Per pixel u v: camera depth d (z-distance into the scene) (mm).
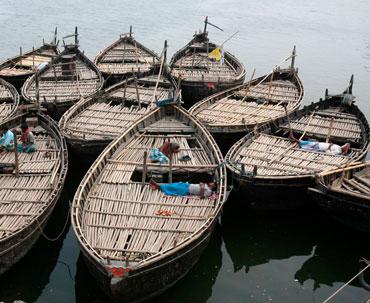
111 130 25625
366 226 19562
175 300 17219
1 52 49469
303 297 17750
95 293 17172
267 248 20562
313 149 24141
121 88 31703
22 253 17391
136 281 14922
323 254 20203
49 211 18609
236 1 84250
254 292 17938
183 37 58375
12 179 20312
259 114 28547
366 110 37719
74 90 30906
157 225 17828
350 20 73188
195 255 17250
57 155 22500
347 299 17656
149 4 77000
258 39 59594
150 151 23016
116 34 58219
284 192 20609
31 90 30406
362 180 21422
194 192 19703
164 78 33906
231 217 22250
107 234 17172
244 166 21594
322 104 29719
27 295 17188
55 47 41281
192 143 24672
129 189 19938
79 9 71062
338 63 50656
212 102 30172
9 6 70250
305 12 78000
